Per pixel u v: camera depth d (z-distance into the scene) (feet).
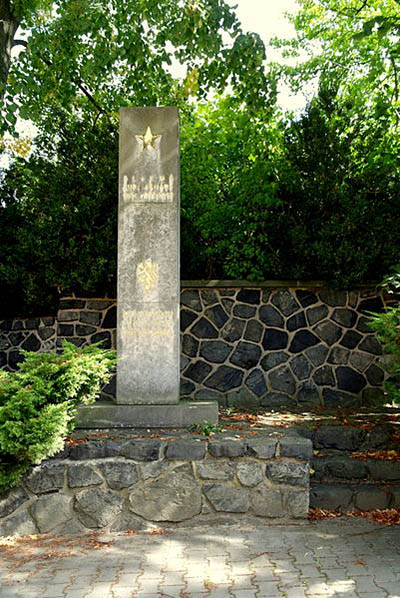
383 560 12.80
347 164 26.40
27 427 14.96
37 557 13.65
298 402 26.23
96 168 26.53
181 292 27.17
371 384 26.22
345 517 16.29
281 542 14.20
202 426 18.29
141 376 19.48
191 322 26.96
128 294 19.74
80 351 17.34
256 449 16.06
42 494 15.66
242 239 27.71
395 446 19.25
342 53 32.50
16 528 15.40
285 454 16.10
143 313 19.66
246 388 26.40
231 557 13.26
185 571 12.48
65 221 26.07
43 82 30.94
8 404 14.93
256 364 26.61
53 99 31.89
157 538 14.84
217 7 26.40
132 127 20.25
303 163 26.40
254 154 29.43
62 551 14.05
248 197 27.61
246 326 26.89
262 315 26.96
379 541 14.15
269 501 15.85
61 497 15.66
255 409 24.97
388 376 26.14
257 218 27.14
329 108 27.40
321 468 17.99
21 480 15.65
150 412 18.67
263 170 27.45
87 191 26.53
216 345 26.78
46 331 30.25
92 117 31.32
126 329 19.63
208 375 26.58
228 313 27.02
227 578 12.01
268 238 27.35
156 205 19.93
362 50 31.68
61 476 15.75
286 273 26.68
